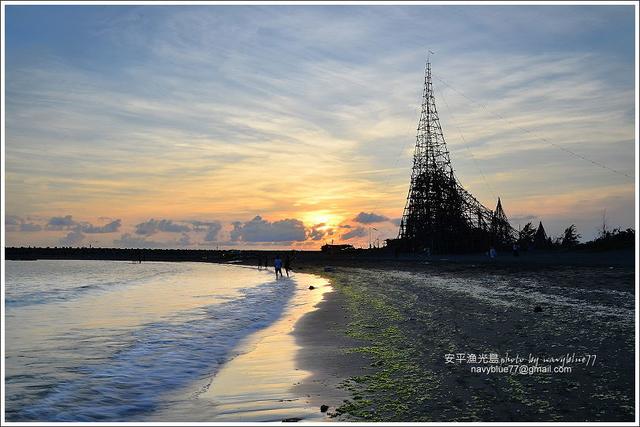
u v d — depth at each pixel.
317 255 152.12
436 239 88.81
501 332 12.73
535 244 90.12
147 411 8.52
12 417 8.30
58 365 12.04
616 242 49.78
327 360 11.37
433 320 15.62
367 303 22.80
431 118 96.62
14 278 69.88
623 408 6.92
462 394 7.93
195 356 12.90
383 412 7.46
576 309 15.55
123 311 24.25
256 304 26.34
